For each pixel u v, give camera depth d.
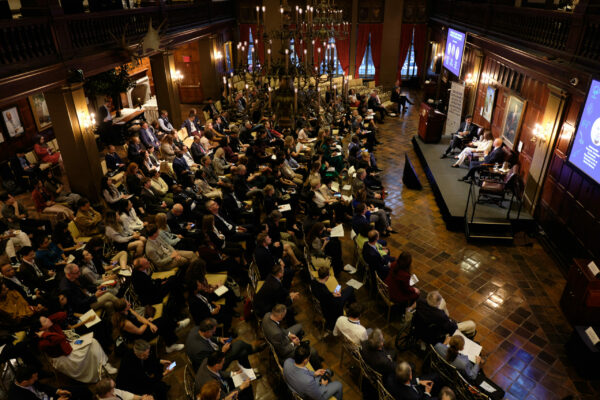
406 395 4.34
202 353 4.88
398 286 6.18
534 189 9.43
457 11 16.23
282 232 8.07
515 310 6.90
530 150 9.84
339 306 5.84
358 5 20.36
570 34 8.07
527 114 10.18
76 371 5.15
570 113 8.17
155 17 12.72
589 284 6.09
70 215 8.58
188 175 9.09
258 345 6.01
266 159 11.05
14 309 5.58
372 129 14.52
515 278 7.74
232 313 6.57
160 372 5.05
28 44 7.57
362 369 4.99
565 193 8.20
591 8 7.47
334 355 5.93
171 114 14.52
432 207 10.45
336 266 7.52
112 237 7.36
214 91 19.33
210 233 6.89
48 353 5.01
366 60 22.39
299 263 7.55
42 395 4.62
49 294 5.88
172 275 6.62
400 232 9.27
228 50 20.89
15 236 7.64
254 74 11.02
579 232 7.61
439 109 17.83
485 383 4.75
